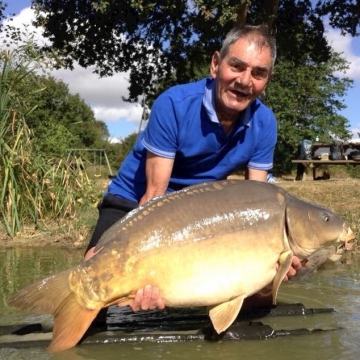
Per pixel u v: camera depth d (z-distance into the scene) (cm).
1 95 283
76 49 673
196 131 119
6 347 105
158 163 120
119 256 100
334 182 442
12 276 168
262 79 116
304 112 1088
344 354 101
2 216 269
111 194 130
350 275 167
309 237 108
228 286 103
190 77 666
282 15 643
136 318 126
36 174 283
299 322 121
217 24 510
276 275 107
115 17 630
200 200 104
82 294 99
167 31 625
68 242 238
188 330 115
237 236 103
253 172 128
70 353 102
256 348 105
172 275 100
